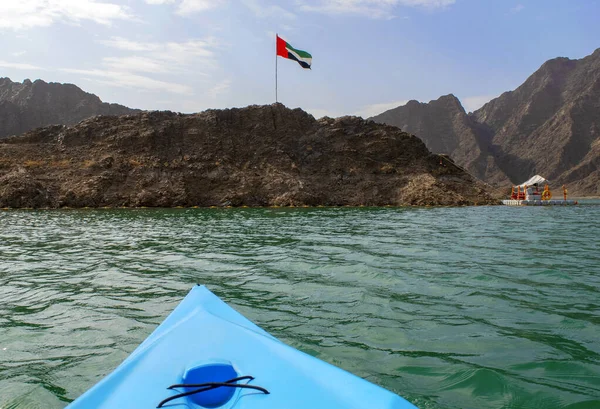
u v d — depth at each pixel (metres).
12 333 6.07
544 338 5.78
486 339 5.76
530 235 17.95
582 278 9.37
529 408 3.99
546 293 8.11
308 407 2.67
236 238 16.80
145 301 7.70
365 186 51.12
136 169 45.94
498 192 58.81
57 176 43.47
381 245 14.68
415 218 28.27
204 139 52.22
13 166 43.72
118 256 12.48
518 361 5.04
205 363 3.18
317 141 57.06
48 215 30.58
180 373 3.08
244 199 45.72
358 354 5.27
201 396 2.92
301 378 3.06
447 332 6.04
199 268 10.66
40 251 13.48
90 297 7.96
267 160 52.03
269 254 12.75
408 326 6.30
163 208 41.62
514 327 6.23
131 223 24.08
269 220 26.41
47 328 6.28
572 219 27.91
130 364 3.23
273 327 6.25
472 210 39.19
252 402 2.71
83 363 5.07
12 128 113.50
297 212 35.47
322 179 51.75
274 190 47.47
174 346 3.56
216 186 46.75
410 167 56.47
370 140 58.28
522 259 11.80
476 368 4.81
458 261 11.51
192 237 17.12
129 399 2.71
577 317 6.66
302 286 8.74
